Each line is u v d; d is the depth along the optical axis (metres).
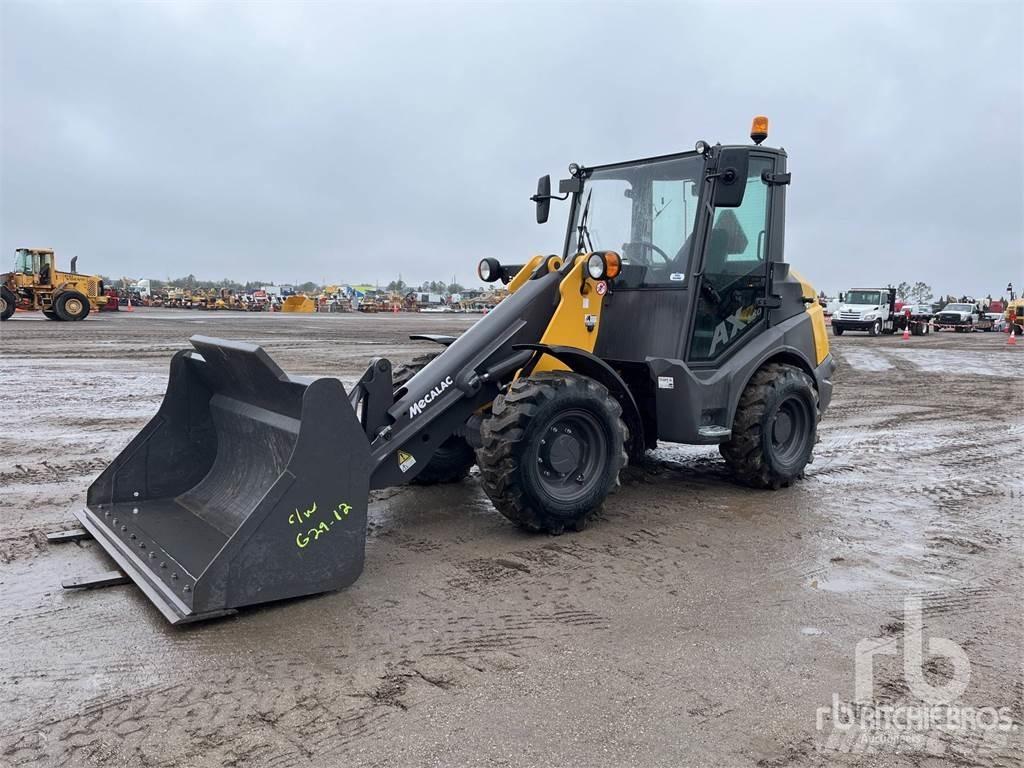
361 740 2.78
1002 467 7.39
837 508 5.85
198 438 5.12
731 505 5.84
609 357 5.88
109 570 4.23
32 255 29.59
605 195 6.12
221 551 3.60
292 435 4.28
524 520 4.81
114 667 3.24
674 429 5.47
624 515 5.50
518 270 6.03
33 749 2.69
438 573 4.32
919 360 20.09
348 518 3.97
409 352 18.33
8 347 17.36
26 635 3.49
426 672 3.25
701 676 3.27
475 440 5.34
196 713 2.92
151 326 27.53
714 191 5.45
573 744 2.78
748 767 2.68
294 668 3.26
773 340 6.13
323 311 65.94
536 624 3.72
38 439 7.58
